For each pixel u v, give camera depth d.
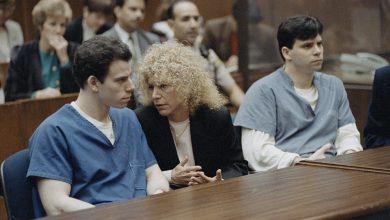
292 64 3.25
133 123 2.69
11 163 2.48
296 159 3.05
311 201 2.03
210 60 4.43
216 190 2.23
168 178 2.73
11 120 3.88
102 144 2.54
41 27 4.37
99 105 2.54
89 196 2.48
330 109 3.27
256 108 3.21
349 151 3.19
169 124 2.90
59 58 4.34
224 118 2.94
